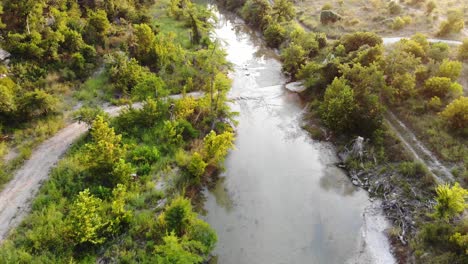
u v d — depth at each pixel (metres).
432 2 70.56
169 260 25.38
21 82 45.66
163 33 68.06
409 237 30.45
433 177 34.88
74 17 59.88
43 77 48.16
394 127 42.22
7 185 33.50
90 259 27.14
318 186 37.84
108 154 33.97
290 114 50.19
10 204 31.55
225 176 39.00
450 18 62.47
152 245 28.47
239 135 46.00
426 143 39.28
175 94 51.16
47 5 57.72
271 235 32.22
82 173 35.09
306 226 33.16
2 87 39.47
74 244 27.59
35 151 38.00
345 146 42.00
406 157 37.66
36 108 41.66
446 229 28.84
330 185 37.97
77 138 39.78
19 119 41.00
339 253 30.58
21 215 30.58
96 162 33.72
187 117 44.28
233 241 31.56
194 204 35.25
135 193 33.47
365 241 31.50
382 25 70.19
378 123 40.78
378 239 31.47
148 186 34.53
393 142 39.75
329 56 54.94
